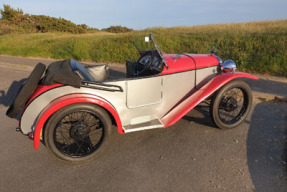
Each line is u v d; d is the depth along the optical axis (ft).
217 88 10.82
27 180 8.75
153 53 12.12
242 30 41.86
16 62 39.11
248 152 9.75
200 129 12.09
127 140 11.45
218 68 12.37
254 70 26.04
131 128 10.42
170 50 36.55
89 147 10.66
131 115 10.70
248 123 12.37
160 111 11.41
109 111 9.57
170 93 11.37
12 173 9.22
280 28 41.34
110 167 9.37
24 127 9.32
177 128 12.33
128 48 39.01
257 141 10.56
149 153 10.19
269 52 27.27
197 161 9.36
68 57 42.93
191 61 11.71
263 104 14.89
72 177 8.85
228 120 12.55
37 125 8.66
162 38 40.83
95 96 9.32
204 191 7.66
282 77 22.81
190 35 42.16
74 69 9.69
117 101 10.10
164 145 10.77
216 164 9.07
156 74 10.73
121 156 10.11
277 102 15.14
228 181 8.07
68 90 9.16
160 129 12.35
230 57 29.19
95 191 8.00
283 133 11.10
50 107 8.64
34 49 51.75
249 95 11.63
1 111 16.33
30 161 10.06
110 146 10.99
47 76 8.63
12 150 11.02
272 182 7.89
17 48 55.83
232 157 9.47
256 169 8.63
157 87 10.85
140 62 13.28
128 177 8.64
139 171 8.96
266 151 9.73
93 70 12.85
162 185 8.06
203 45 34.73
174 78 11.22
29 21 114.42
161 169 8.99
